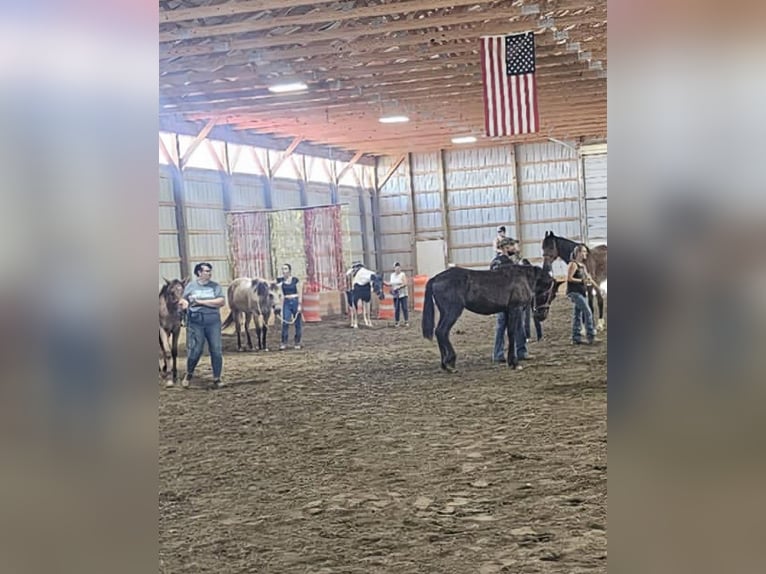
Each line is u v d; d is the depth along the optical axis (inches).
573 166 698.8
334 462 179.3
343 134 626.5
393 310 551.8
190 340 293.9
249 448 195.9
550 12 291.6
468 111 543.5
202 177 540.4
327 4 287.6
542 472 161.6
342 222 564.7
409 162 748.6
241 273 542.0
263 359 362.0
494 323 464.1
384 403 246.8
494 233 727.1
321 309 590.9
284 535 131.2
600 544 119.8
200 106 481.4
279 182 628.1
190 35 304.2
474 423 212.4
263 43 330.0
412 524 134.0
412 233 751.7
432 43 359.3
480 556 117.6
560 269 690.8
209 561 120.1
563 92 487.8
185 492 158.7
